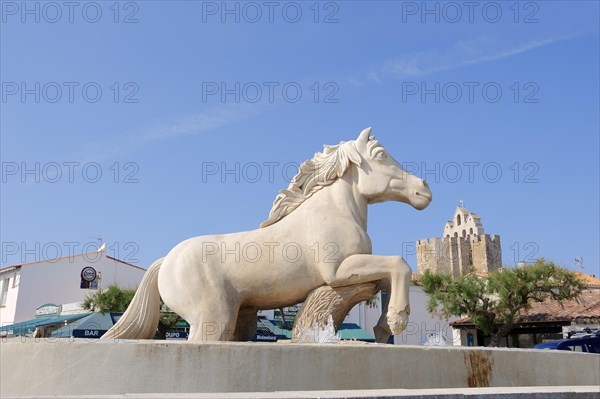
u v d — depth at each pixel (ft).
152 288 19.51
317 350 14.90
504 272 64.69
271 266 18.78
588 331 43.09
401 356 15.55
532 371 16.94
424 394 10.78
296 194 19.80
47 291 92.89
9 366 14.83
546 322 69.46
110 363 14.29
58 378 14.33
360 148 20.26
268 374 14.52
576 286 64.75
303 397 10.18
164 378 14.20
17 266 93.45
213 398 9.95
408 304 18.52
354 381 15.02
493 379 16.38
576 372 17.60
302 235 19.10
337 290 18.83
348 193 19.88
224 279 18.80
